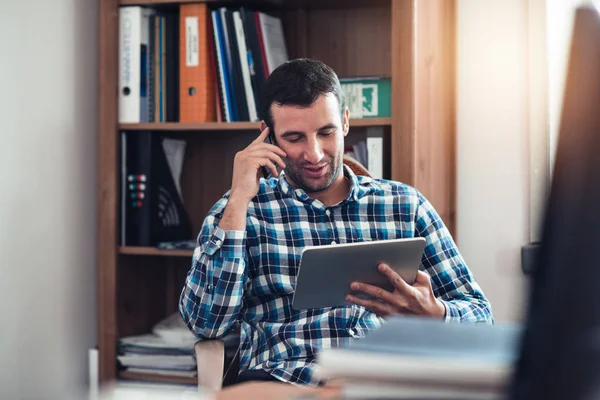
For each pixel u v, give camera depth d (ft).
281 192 5.50
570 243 1.63
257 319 5.38
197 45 7.32
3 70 6.91
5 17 6.93
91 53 8.04
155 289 8.19
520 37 7.57
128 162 7.51
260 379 4.88
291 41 7.93
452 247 5.55
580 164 1.63
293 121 5.21
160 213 7.67
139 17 7.38
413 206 5.50
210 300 5.12
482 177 7.71
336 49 7.84
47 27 7.41
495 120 7.66
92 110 8.06
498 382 1.90
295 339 5.08
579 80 1.65
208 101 7.34
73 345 7.79
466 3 7.70
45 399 7.39
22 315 7.13
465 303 5.10
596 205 1.62
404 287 4.46
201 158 8.27
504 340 2.21
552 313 1.63
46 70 7.42
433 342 2.19
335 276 4.45
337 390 2.54
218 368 4.86
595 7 1.69
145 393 3.06
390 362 1.98
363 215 5.47
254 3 7.56
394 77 6.62
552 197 1.65
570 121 1.65
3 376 6.90
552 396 1.62
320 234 5.38
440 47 7.48
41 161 7.36
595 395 1.62
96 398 3.24
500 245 7.66
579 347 1.61
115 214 7.45
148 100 7.50
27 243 7.18
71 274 7.77
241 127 7.18
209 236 5.32
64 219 7.66
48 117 7.45
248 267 5.37
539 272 1.65
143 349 7.43
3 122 6.91
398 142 6.62
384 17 7.70
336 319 5.12
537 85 7.41
